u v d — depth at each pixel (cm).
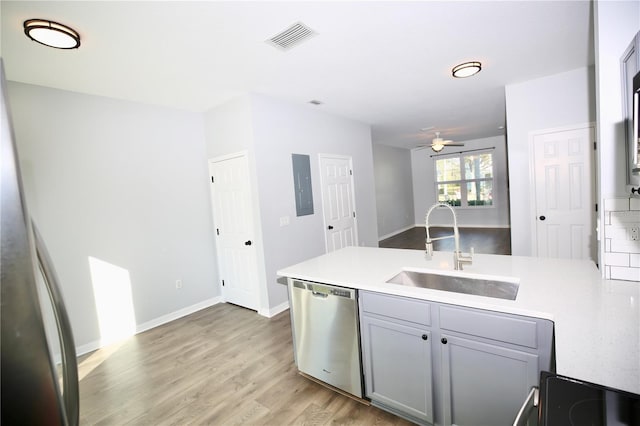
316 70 287
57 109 285
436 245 671
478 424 144
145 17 186
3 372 54
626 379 83
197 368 249
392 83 337
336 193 461
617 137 143
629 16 137
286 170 376
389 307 168
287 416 187
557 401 79
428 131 660
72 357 70
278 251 362
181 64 254
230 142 366
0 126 55
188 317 366
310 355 212
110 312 312
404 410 170
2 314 54
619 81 141
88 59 233
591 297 133
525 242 379
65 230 287
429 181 943
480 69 308
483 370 140
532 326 124
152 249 348
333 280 190
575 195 347
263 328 318
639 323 109
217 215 401
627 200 145
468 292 184
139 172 340
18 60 226
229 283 400
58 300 69
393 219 850
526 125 364
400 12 202
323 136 439
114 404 209
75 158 295
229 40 221
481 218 862
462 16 211
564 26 231
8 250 54
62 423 59
